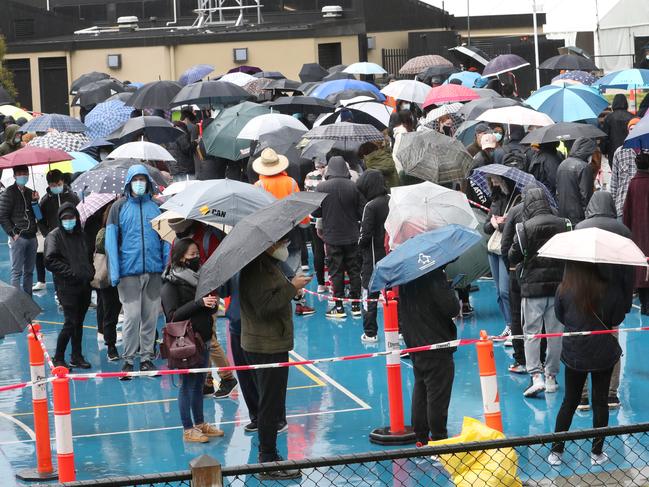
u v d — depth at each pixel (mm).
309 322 20984
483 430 10789
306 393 16250
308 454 13492
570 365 12258
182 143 28297
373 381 16766
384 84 41438
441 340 12688
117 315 18516
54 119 27266
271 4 60500
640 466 12469
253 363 12523
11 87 49281
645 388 15781
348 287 23172
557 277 14914
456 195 16250
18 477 13133
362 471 12766
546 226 14688
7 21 57312
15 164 20078
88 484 8070
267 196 14508
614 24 44344
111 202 19031
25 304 11281
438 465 12750
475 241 12578
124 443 14266
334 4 59750
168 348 13688
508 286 17047
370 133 20047
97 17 62156
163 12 62156
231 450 13781
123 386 17031
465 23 67125
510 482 10719
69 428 11727
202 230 14945
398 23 63188
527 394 15445
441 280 12656
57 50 52688
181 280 13797
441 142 19109
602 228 13680
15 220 21812
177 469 13164
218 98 28453
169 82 29484
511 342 16719
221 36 52406
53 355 19219
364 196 18875
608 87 30188
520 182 16344
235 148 24484
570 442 13555
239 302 12891
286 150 22859
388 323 13844
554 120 22750
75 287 17484
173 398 16297
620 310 12469
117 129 25719
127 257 17031
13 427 15219
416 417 13055
